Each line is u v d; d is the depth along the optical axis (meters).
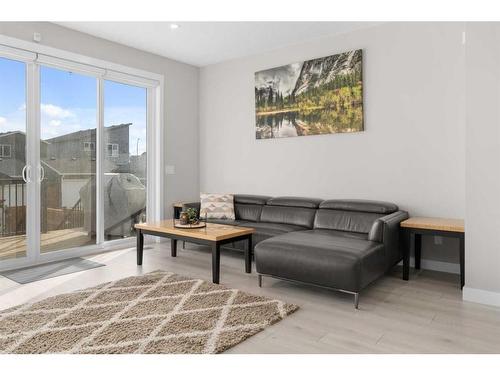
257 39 4.59
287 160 4.89
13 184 3.83
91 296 2.93
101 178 4.63
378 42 4.11
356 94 4.24
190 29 4.28
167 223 4.10
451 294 3.06
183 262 4.10
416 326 2.43
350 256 2.75
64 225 4.29
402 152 3.98
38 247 4.03
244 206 4.96
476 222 2.88
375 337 2.26
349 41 4.32
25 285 3.25
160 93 5.24
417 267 3.85
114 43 4.67
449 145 3.69
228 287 3.21
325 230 4.09
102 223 4.65
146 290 3.08
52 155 4.16
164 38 4.55
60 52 4.12
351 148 4.34
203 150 5.84
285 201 4.62
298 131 4.73
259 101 5.10
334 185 4.49
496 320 2.52
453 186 3.68
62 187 4.26
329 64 4.44
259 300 2.85
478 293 2.87
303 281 2.98
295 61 4.77
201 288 3.15
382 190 4.13
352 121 4.29
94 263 4.03
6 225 3.78
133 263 4.04
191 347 2.09
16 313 2.58
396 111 4.01
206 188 5.82
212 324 2.40
